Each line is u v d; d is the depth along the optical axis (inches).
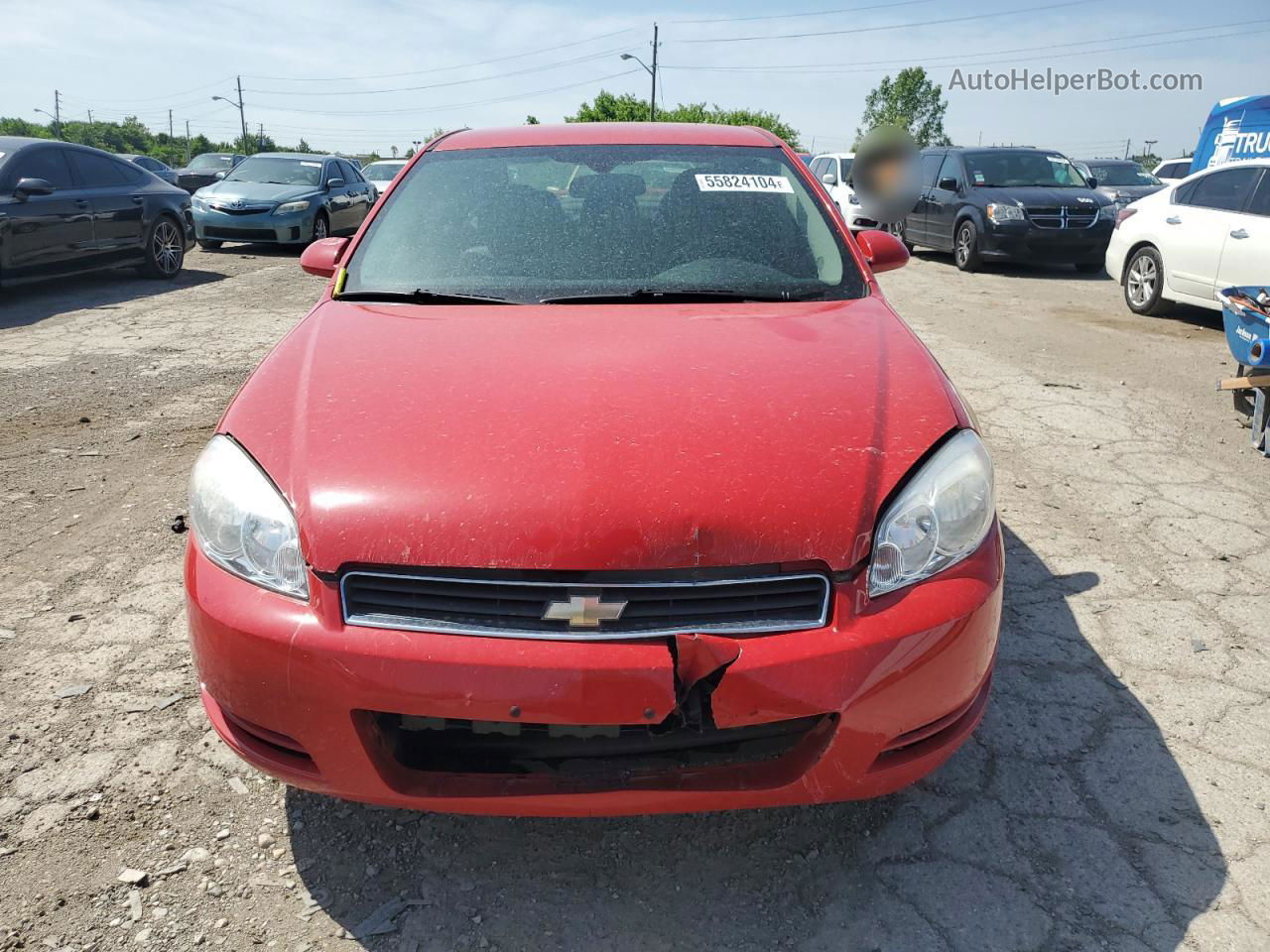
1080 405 227.6
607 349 91.3
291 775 75.0
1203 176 339.0
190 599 77.0
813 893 81.6
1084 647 119.6
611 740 72.1
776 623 70.7
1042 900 80.4
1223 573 140.0
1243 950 75.3
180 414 213.9
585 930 77.9
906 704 72.9
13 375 247.9
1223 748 100.2
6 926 76.4
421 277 111.7
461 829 88.7
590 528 69.7
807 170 130.6
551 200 121.3
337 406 82.2
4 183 339.9
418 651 69.0
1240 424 214.5
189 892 80.7
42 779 93.4
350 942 76.2
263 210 518.3
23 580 133.8
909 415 82.0
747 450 75.4
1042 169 515.5
